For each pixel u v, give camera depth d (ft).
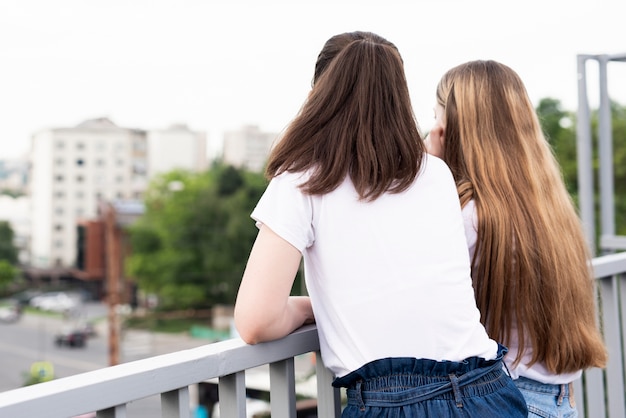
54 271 305.53
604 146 9.57
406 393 3.38
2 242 299.17
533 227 4.20
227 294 204.95
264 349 3.66
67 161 328.70
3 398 2.59
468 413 3.38
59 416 2.69
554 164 4.58
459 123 4.55
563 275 4.20
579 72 9.55
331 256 3.53
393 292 3.48
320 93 3.65
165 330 192.95
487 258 4.20
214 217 210.38
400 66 3.76
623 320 6.35
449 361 3.43
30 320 249.14
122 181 332.60
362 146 3.52
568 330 4.21
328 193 3.51
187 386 3.26
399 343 3.48
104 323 241.55
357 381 3.52
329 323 3.61
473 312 3.65
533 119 4.61
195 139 334.65
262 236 3.48
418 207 3.61
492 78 4.57
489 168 4.34
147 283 208.85
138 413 100.68
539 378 4.32
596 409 6.23
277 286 3.40
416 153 3.62
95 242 272.31
